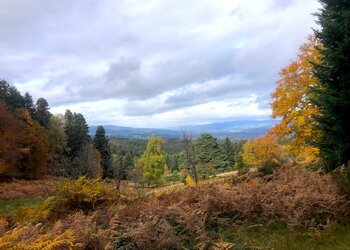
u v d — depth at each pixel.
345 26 12.03
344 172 8.62
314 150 16.64
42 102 64.31
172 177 58.12
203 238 6.59
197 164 46.53
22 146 44.38
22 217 10.01
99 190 9.86
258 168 12.56
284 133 18.20
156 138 50.16
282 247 6.38
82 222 6.97
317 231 6.73
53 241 5.12
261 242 6.80
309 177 9.76
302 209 7.59
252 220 7.87
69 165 24.97
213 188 9.18
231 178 11.88
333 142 12.39
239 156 68.44
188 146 26.78
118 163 26.05
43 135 53.81
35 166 47.78
